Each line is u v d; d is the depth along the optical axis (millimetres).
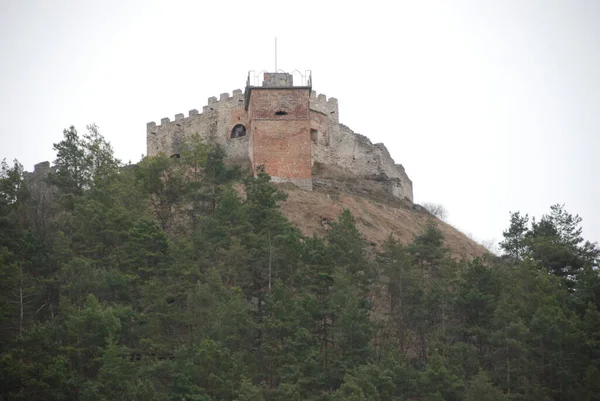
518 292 117938
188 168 148750
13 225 125812
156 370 101125
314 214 148875
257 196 128250
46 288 118250
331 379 105000
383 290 126875
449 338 116438
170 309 111500
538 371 105812
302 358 104000
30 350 100000
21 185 141250
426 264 133875
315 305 110875
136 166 151125
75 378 99062
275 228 124375
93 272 116000
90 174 148000
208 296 110250
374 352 110875
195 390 97250
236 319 107438
